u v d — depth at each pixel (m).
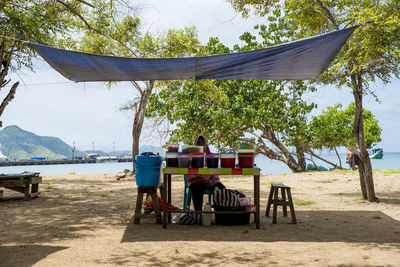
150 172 6.58
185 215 6.79
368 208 8.68
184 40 19.64
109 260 4.27
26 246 4.98
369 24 7.48
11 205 9.09
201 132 26.91
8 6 11.29
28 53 11.77
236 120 26.23
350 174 17.88
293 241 5.27
